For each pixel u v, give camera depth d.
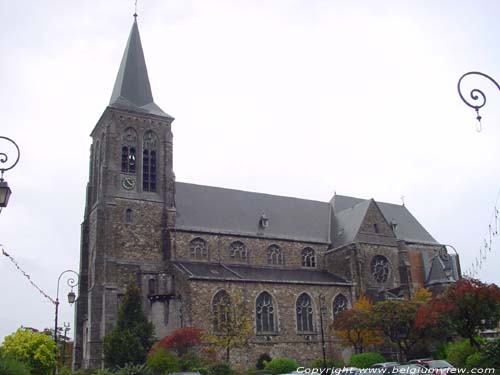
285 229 75.44
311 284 65.56
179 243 65.62
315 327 64.19
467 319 42.06
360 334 58.06
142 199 66.25
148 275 62.34
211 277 59.66
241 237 70.38
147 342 53.12
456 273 75.81
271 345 60.56
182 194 71.94
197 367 48.81
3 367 27.44
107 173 65.00
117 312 60.06
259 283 62.22
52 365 48.31
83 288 65.94
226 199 75.25
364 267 70.31
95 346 58.28
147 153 69.12
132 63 72.94
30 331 50.03
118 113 68.19
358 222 73.69
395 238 74.69
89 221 68.94
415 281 75.81
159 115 70.56
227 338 56.25
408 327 54.22
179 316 58.78
